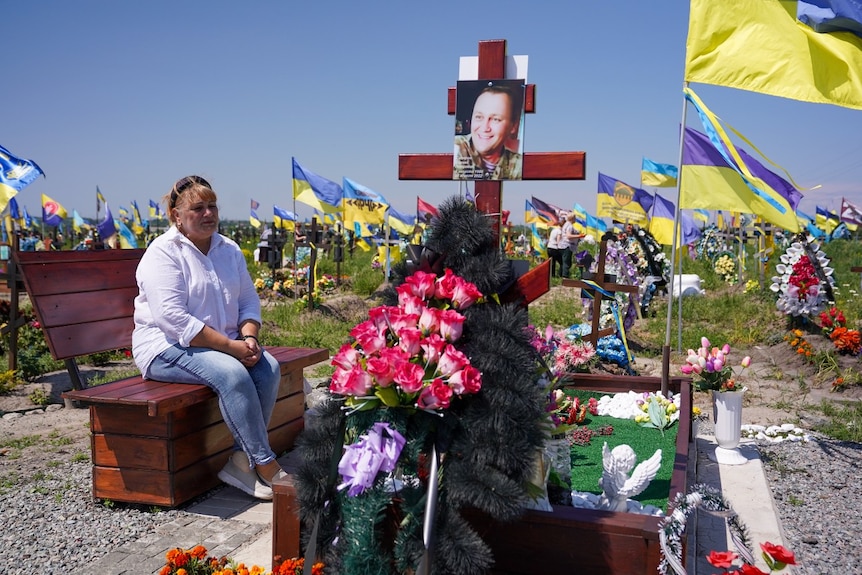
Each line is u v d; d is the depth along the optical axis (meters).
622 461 3.37
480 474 2.53
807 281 10.38
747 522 4.20
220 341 4.37
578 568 2.68
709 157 6.12
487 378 2.70
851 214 41.66
